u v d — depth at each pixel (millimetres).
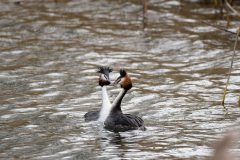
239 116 14688
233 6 25203
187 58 20125
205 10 25406
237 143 12445
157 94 16547
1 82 17391
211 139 12945
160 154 11969
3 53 20281
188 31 22891
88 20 24266
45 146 12492
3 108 15148
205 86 17297
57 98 16047
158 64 19469
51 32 22766
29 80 17594
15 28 23094
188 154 11969
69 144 12586
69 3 26391
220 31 22750
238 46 21219
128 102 15891
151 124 14031
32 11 25172
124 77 13867
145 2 24328
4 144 12633
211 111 15086
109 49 20953
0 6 25766
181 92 16750
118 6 26016
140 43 21641
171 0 26766
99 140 12828
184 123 14125
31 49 20797
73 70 18641
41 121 14164
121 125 13594
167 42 21719
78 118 14359
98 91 16688
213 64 19422
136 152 12070
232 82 17641
